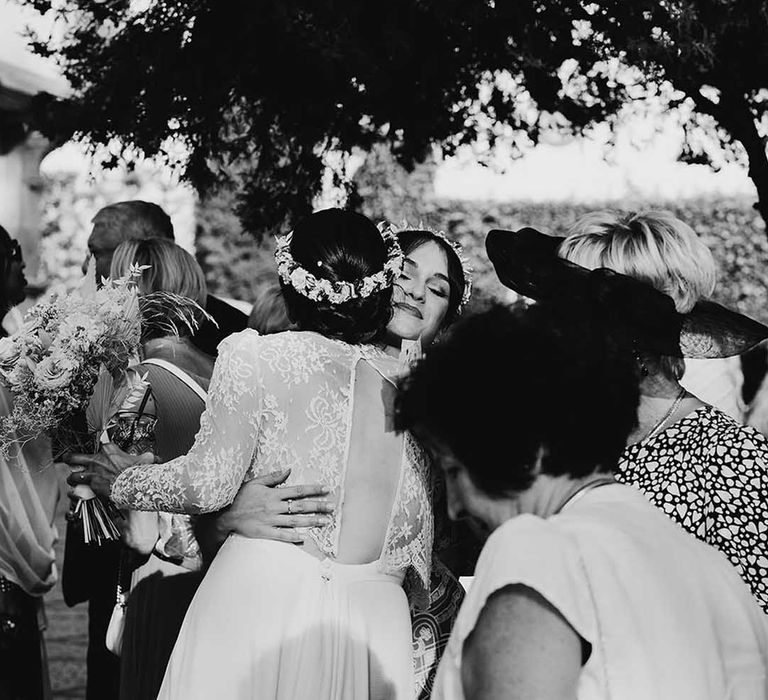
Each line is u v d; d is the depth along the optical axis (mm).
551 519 1656
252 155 4766
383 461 2795
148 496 2834
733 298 12234
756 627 1705
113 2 4055
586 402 1673
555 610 1516
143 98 4020
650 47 3408
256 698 2650
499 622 1523
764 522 2207
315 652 2658
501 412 1656
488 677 1512
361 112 4055
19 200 12914
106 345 3414
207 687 2670
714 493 2246
